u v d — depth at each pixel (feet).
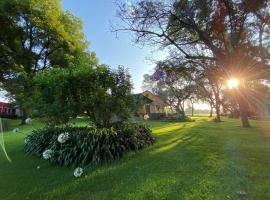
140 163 19.29
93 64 29.19
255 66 35.68
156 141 30.22
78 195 13.51
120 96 26.89
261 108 87.04
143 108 31.35
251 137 34.35
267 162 18.81
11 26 70.74
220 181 14.47
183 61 44.55
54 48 81.25
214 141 30.30
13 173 18.34
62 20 82.23
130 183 14.79
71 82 25.04
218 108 93.20
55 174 17.70
